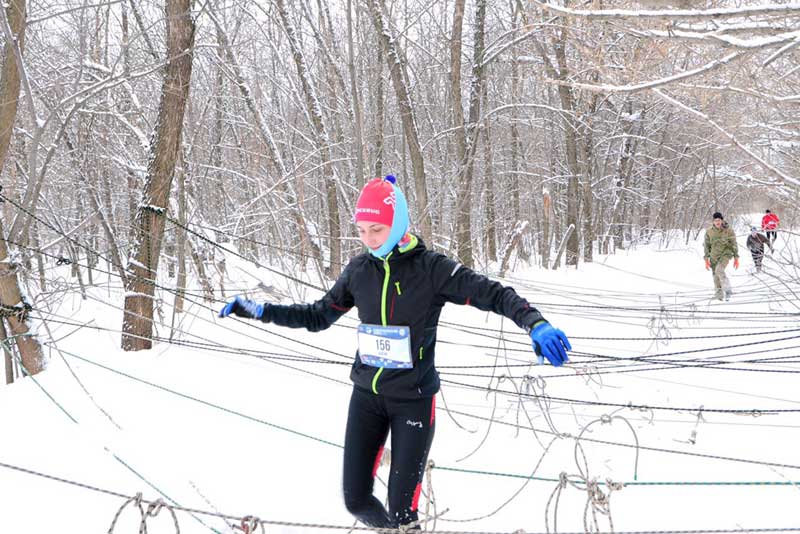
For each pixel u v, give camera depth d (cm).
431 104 2044
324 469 437
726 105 987
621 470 442
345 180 1773
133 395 546
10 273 653
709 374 698
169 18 710
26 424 485
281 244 1291
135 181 1291
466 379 671
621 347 844
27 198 715
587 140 2144
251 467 434
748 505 383
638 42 689
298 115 1855
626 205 3061
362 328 274
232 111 1780
